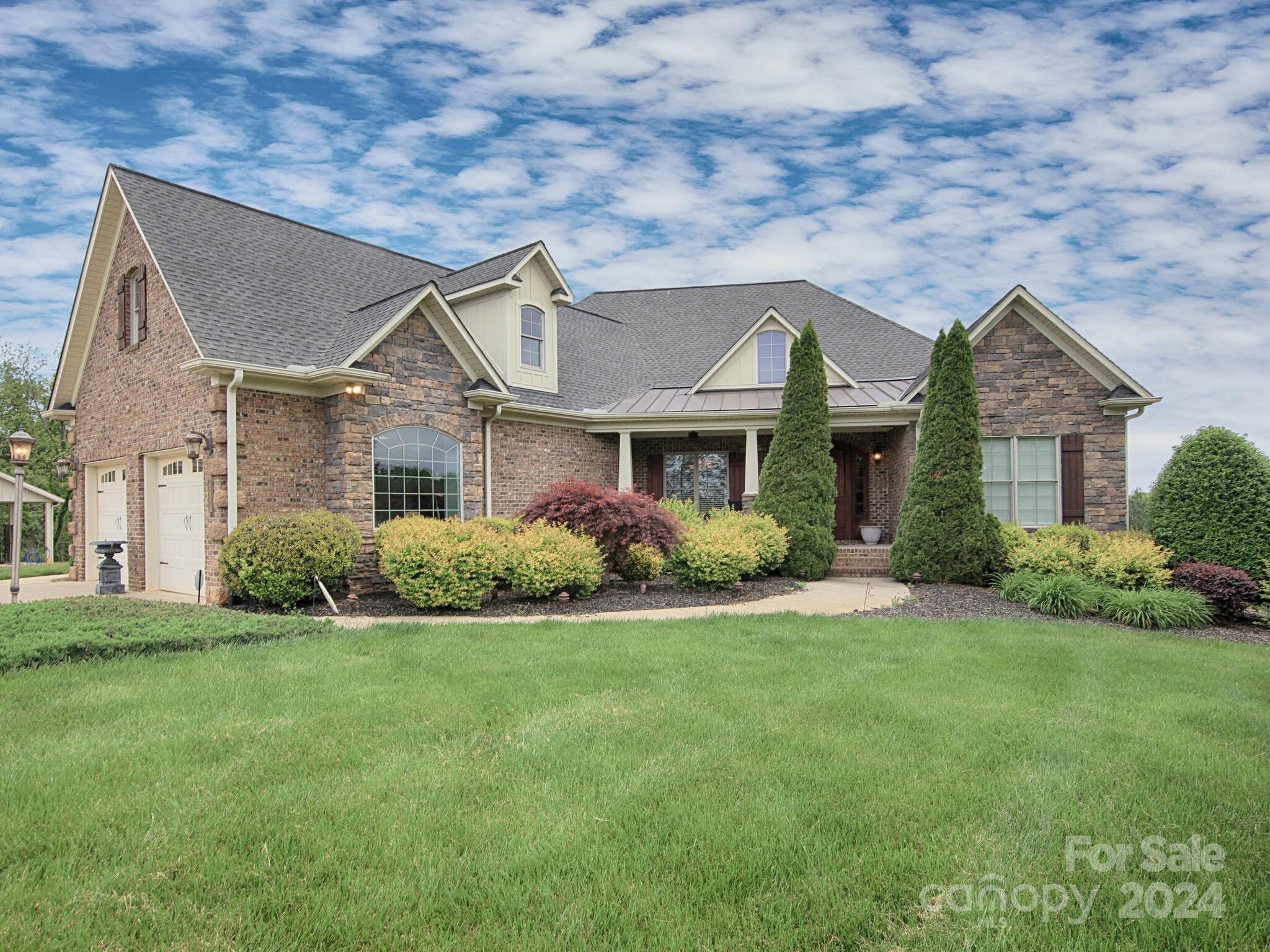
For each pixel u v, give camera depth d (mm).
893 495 17375
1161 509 11672
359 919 2605
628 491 12086
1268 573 10234
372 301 14352
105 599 9766
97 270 13992
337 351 11531
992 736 4574
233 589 10078
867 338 19234
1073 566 11352
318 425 11773
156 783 3766
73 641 6430
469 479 13336
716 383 18047
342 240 15852
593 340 20156
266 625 7766
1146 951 2500
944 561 12547
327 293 13664
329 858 3021
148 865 2959
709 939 2535
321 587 9875
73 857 3027
